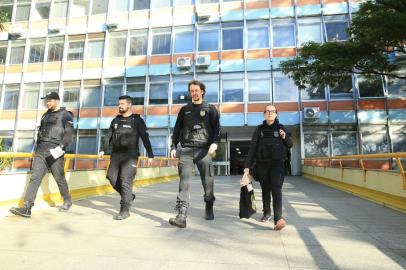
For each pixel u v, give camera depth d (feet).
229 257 10.67
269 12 70.85
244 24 71.31
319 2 69.51
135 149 17.94
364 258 10.66
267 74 68.74
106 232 14.03
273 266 9.84
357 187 29.22
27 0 85.20
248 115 67.87
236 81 69.82
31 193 17.11
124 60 76.07
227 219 17.21
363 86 64.80
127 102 18.01
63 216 17.84
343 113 64.49
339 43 43.83
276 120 15.69
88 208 20.84
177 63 71.72
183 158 16.11
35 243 12.09
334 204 23.03
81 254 10.82
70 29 80.53
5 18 45.29
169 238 13.08
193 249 11.55
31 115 79.51
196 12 73.31
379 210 20.43
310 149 65.10
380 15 37.11
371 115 63.67
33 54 82.28
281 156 15.26
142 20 76.84
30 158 20.90
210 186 16.65
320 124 65.21
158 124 71.97
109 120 74.69
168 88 72.90
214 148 15.87
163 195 28.63
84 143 75.15
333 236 13.60
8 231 13.98
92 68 77.61
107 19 77.92
